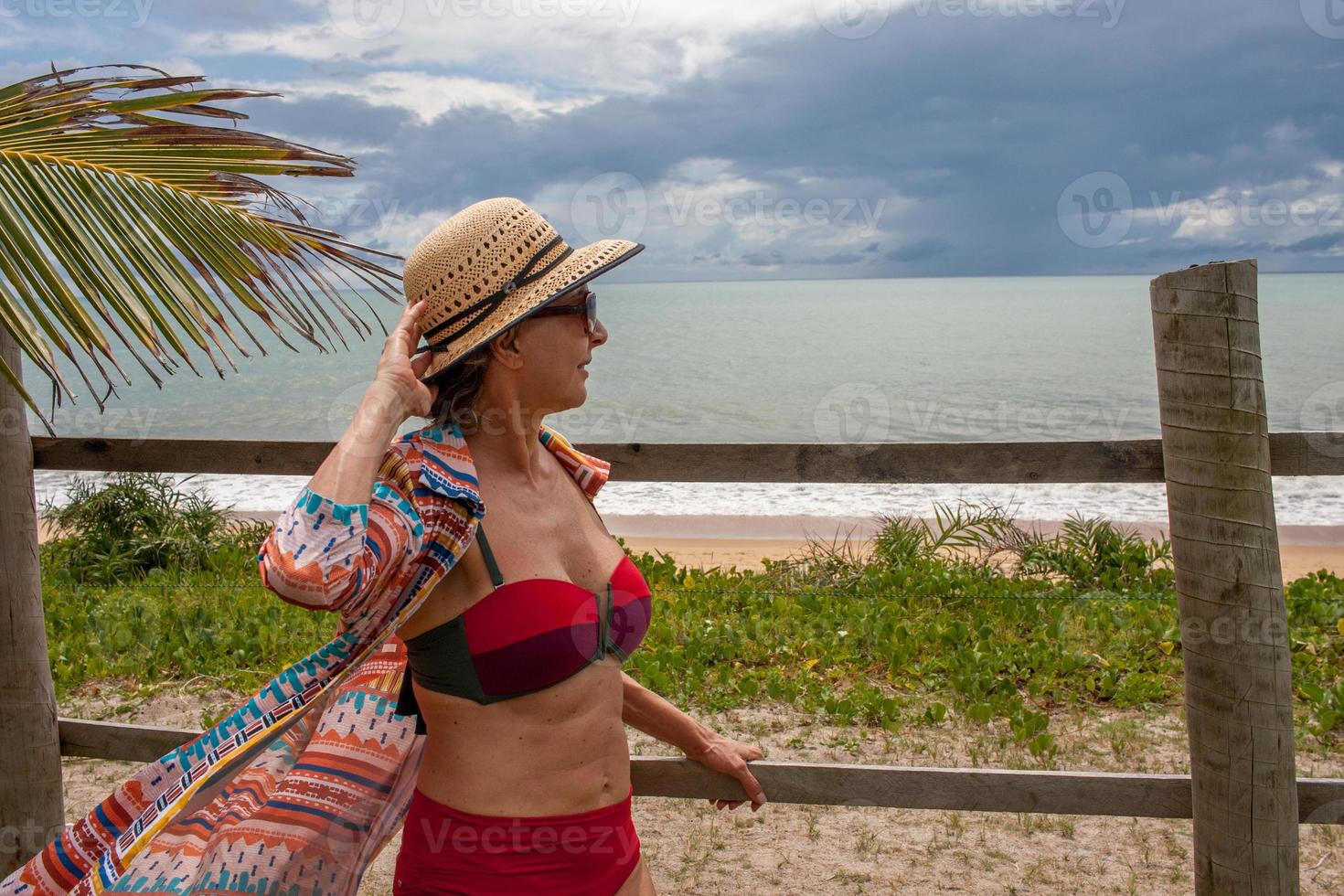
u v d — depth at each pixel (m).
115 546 8.36
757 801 2.44
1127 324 67.44
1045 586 6.85
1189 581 2.37
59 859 1.72
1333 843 3.44
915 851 3.50
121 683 5.39
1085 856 3.45
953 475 2.54
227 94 2.19
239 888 1.73
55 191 2.03
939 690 5.09
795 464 2.60
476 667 1.71
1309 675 5.11
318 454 2.88
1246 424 2.25
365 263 2.31
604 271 1.73
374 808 1.87
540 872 1.76
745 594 6.75
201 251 2.13
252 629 5.97
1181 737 4.45
